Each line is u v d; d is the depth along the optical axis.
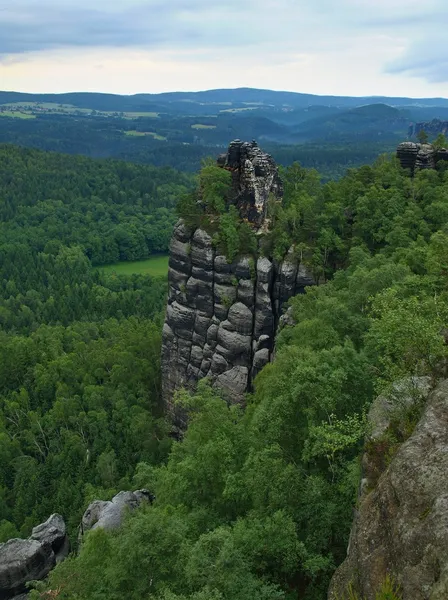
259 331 80.12
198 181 92.62
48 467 84.69
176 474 39.59
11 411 100.12
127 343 115.44
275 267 80.00
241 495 33.25
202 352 87.25
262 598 24.41
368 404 33.03
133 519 31.78
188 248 85.62
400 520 19.28
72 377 109.31
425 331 27.98
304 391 34.47
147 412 93.81
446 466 19.83
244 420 47.22
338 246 78.44
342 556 29.00
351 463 30.56
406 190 88.81
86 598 33.47
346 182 94.94
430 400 24.14
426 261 56.84
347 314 51.28
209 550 26.39
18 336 143.50
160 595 26.75
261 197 86.25
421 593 16.83
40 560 55.81
